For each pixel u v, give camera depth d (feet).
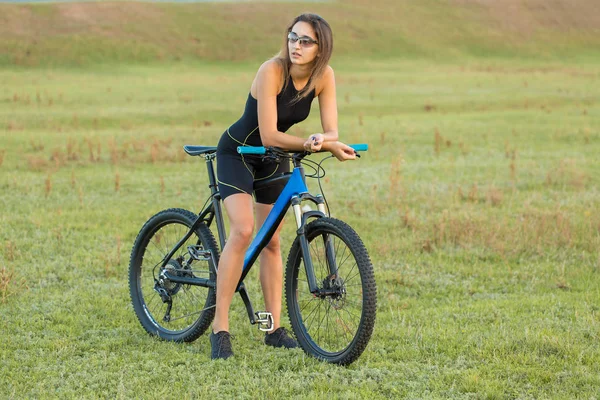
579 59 252.42
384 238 31.14
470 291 24.80
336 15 263.90
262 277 19.77
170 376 17.10
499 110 94.94
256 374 17.20
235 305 22.79
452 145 62.95
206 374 17.21
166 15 241.14
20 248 28.71
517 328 20.42
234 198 18.29
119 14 233.55
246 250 18.78
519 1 307.58
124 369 17.40
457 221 32.17
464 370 17.38
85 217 34.50
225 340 18.45
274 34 238.89
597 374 17.16
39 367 17.47
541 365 17.69
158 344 19.39
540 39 272.31
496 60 239.71
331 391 16.14
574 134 68.85
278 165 18.95
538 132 71.05
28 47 189.88
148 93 108.78
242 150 17.20
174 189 42.68
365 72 170.19
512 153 57.67
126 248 29.14
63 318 21.03
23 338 19.44
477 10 295.89
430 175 48.14
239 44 224.74
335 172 49.29
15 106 89.35
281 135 17.38
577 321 20.86
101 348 18.93
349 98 104.88
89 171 48.55
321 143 16.90
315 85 17.61
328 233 17.83
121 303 22.79
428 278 26.04
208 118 83.56
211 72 176.65
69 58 186.91
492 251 29.48
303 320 19.15
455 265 27.73
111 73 166.20
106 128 75.00
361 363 17.93
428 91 117.08
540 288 24.98
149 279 22.59
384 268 27.20
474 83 133.59
